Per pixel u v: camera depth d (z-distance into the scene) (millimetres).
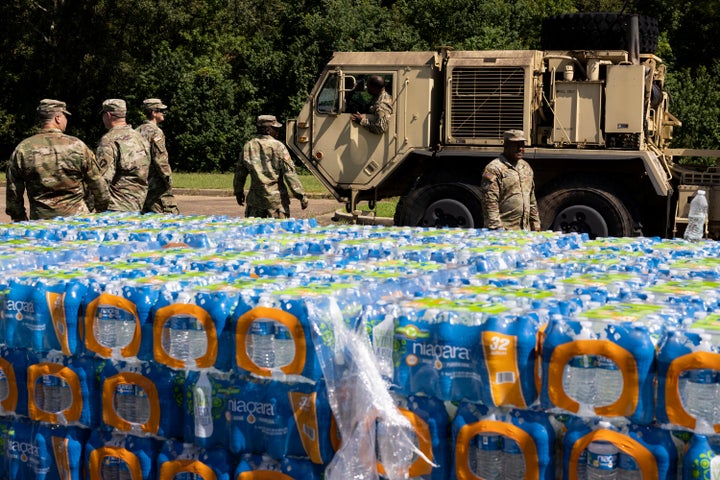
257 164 10109
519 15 33000
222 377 3107
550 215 11141
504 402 2748
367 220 14484
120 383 3238
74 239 5156
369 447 2916
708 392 2510
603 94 11188
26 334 3396
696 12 35062
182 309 3105
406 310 2945
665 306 3020
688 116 23703
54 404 3371
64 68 33344
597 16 11312
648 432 2600
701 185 11125
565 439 2693
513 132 8023
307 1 36750
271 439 3008
